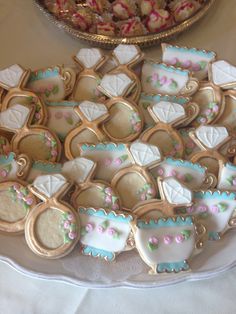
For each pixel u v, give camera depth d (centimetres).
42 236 42
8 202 44
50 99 51
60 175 43
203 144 46
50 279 41
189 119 49
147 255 40
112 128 49
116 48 53
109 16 58
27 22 61
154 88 52
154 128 47
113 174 46
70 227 42
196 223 42
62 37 59
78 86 52
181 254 40
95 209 42
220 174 45
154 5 57
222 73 50
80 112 48
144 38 56
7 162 45
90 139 48
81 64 52
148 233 41
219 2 61
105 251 42
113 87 50
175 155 47
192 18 57
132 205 44
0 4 62
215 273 41
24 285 44
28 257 42
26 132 48
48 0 60
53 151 47
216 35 59
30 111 48
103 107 48
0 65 58
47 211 42
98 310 43
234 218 43
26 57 58
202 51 53
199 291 43
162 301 43
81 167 44
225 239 43
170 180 43
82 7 59
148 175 44
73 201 44
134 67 53
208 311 42
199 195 43
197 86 50
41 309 43
